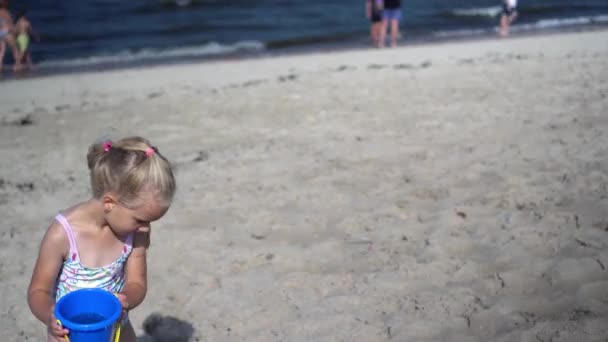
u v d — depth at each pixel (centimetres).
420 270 386
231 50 1544
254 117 779
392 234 438
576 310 333
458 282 371
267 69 1177
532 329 317
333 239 434
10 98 1009
